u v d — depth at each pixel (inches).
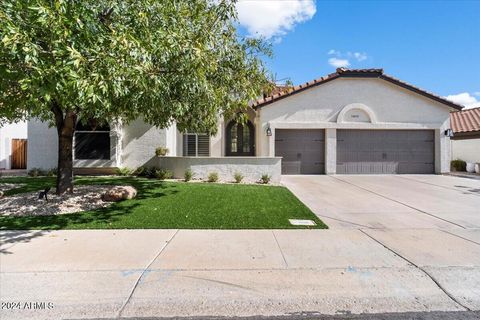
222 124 689.6
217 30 296.2
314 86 634.8
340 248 209.9
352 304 143.0
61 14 187.3
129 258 189.9
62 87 178.1
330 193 422.3
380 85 643.5
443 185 498.3
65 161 367.2
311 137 649.6
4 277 163.9
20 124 794.8
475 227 262.1
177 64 243.4
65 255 193.9
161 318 131.8
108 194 346.3
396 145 655.8
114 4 234.1
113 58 190.2
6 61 186.4
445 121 650.8
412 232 247.4
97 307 138.4
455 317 133.3
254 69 347.3
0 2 186.5
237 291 152.4
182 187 440.1
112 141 573.0
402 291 153.8
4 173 630.5
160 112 301.9
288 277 166.9
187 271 172.9
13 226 254.5
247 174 518.3
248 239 228.1
